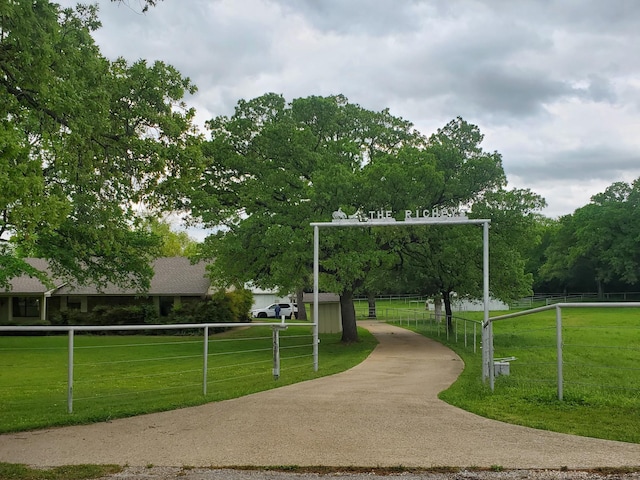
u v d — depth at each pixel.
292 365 18.98
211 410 8.48
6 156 9.87
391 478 5.24
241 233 26.22
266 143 27.23
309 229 24.22
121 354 24.12
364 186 24.73
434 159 26.73
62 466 5.69
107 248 18.42
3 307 40.03
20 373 17.33
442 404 8.94
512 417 7.62
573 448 6.04
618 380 12.88
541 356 19.61
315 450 6.13
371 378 13.80
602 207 70.38
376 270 32.91
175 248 77.00
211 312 38.12
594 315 35.78
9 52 11.13
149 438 6.79
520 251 34.38
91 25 14.82
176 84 15.77
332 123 28.98
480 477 5.22
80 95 12.34
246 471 5.48
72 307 40.81
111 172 14.16
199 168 15.90
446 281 30.64
